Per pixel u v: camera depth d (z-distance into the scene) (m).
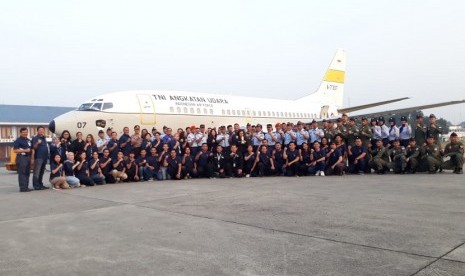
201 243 5.89
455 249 5.32
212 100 25.22
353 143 16.97
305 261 4.96
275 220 7.38
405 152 16.41
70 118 19.61
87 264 5.02
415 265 4.70
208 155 16.41
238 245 5.75
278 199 9.89
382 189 11.45
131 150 16.11
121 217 7.91
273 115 29.05
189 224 7.16
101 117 20.14
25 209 9.13
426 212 7.92
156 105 22.05
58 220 7.75
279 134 17.70
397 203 9.02
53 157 13.34
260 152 16.62
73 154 13.62
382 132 18.02
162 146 16.25
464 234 6.11
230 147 16.52
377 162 16.38
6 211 8.91
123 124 20.80
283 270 4.65
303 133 17.16
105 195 11.21
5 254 5.52
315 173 16.48
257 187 12.52
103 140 16.17
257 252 5.39
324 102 36.19
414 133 17.02
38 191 12.66
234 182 14.28
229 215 7.93
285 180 14.68
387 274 4.43
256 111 27.80
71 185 13.42
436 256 5.03
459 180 13.52
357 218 7.43
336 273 4.50
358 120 19.19
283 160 16.72
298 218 7.52
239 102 27.02
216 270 4.71
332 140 17.08
